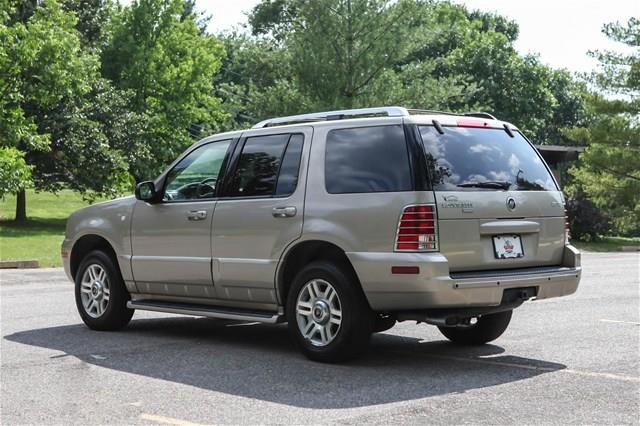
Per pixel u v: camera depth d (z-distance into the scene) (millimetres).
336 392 6891
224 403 6527
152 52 47406
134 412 6258
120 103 42656
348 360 8133
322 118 8758
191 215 9305
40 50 36219
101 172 40812
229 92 42688
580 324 10906
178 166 9727
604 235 44250
